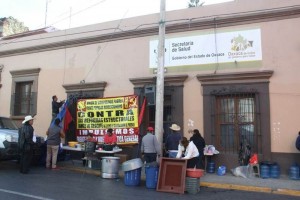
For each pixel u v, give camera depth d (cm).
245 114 1287
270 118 1228
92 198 826
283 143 1206
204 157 1282
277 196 936
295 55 1221
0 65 1914
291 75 1218
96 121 1534
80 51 1656
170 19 1425
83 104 1573
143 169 1318
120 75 1529
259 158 1227
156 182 998
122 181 1110
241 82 1280
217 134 1316
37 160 1414
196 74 1359
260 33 1277
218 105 1329
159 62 1213
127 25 1532
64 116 1543
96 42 1612
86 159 1333
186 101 1363
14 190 883
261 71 1240
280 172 1200
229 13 1320
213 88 1322
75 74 1658
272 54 1252
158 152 1134
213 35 1347
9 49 1881
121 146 1467
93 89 1585
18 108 1844
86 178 1145
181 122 1359
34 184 983
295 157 1188
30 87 1827
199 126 1331
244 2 1304
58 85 1702
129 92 1495
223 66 1319
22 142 1173
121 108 1477
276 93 1230
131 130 1445
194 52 1372
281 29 1249
